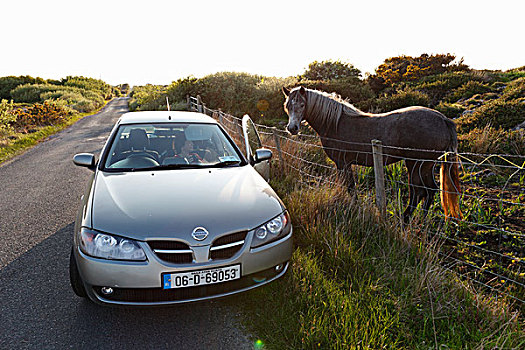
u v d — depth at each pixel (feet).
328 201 12.41
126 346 6.78
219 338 7.00
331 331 6.71
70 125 59.88
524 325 6.95
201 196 7.98
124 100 178.40
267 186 9.25
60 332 7.20
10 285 9.03
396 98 35.78
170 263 6.68
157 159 10.34
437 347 6.24
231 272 7.02
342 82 49.26
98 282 6.59
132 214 7.18
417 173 12.92
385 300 7.72
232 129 27.96
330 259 9.45
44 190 18.49
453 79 40.32
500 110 23.44
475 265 9.39
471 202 13.26
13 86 196.65
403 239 9.87
